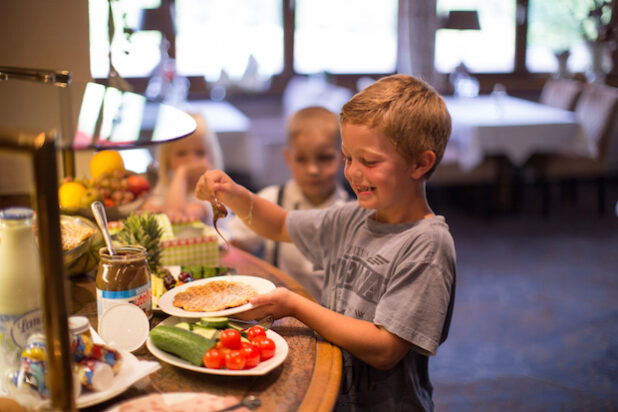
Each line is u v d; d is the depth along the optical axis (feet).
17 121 3.28
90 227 4.10
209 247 4.54
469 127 14.67
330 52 20.77
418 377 3.76
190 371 2.97
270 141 15.10
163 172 7.50
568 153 15.46
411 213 3.61
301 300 3.36
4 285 2.60
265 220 4.21
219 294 3.59
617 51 19.21
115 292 3.21
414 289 3.28
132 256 3.26
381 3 20.58
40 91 3.63
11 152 1.98
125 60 5.76
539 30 20.85
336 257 4.00
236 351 2.91
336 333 3.26
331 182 6.25
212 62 19.69
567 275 11.84
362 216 3.94
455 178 15.35
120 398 2.74
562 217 15.80
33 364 2.50
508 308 10.34
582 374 8.30
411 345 3.31
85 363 2.65
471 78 19.43
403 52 20.67
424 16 20.12
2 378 2.67
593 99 15.40
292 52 20.42
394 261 3.48
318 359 3.12
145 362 2.86
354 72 21.03
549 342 9.18
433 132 3.35
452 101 17.65
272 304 3.34
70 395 2.23
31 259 2.65
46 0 4.98
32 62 5.06
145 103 3.89
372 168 3.33
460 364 8.54
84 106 3.60
